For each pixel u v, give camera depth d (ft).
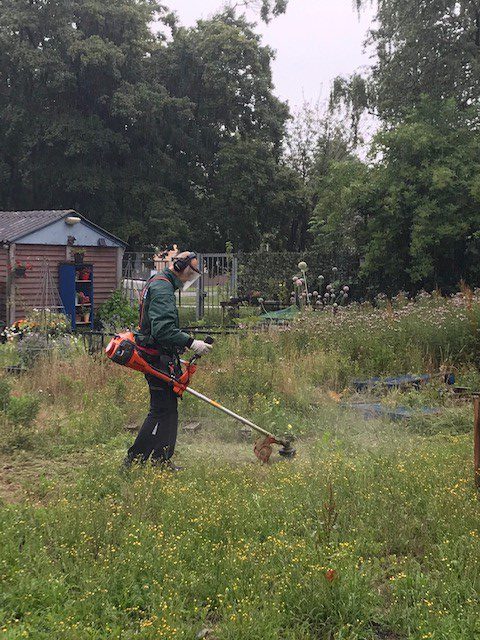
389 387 32.35
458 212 73.36
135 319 73.97
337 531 15.52
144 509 16.69
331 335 38.70
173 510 16.44
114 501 17.28
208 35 124.57
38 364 35.76
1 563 13.35
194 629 11.72
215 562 13.74
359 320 39.81
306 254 78.18
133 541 14.51
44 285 66.49
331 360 35.01
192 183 129.80
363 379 34.27
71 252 72.43
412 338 37.27
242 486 18.74
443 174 70.13
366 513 16.37
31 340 38.42
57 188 119.96
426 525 15.76
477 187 70.28
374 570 13.93
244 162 122.21
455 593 12.66
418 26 86.12
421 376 33.65
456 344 36.55
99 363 35.14
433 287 75.77
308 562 13.48
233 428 26.76
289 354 36.81
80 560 13.73
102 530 15.15
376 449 22.99
